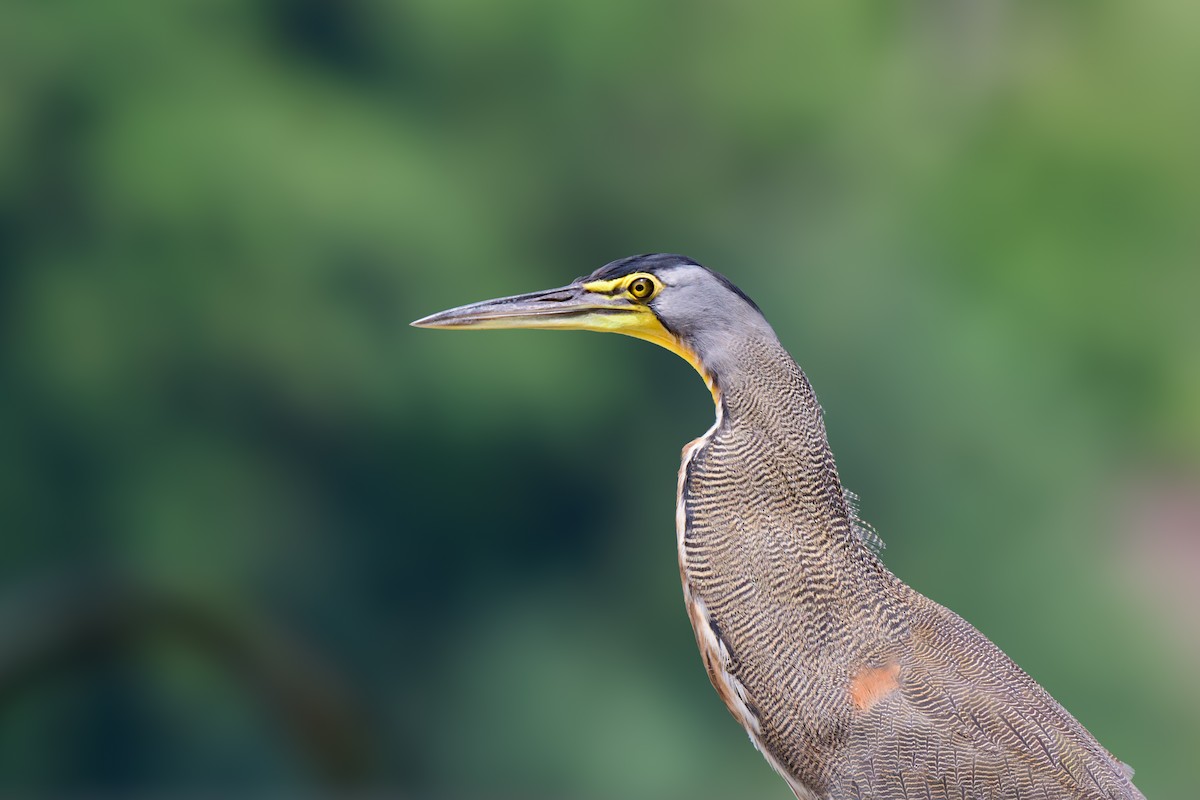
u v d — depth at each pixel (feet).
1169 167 80.53
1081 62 81.82
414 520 73.26
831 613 13.88
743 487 14.17
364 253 65.72
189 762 64.95
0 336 68.44
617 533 74.08
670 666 73.00
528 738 71.31
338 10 73.05
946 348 72.49
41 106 67.21
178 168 64.13
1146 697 69.41
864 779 13.47
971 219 79.30
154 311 65.72
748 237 75.97
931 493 70.13
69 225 68.08
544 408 67.46
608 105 75.51
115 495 69.31
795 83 75.72
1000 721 13.61
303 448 71.61
